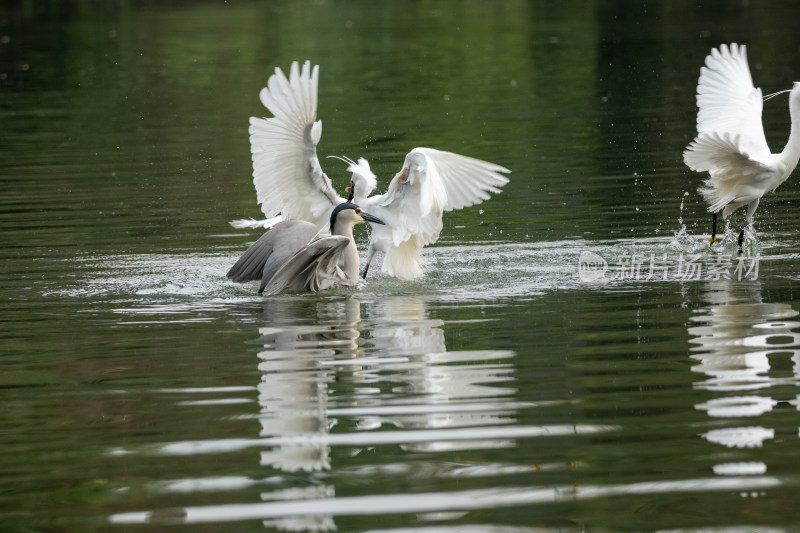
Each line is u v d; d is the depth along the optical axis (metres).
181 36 48.84
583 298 11.63
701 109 15.34
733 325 10.15
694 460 6.97
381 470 6.96
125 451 7.43
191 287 12.77
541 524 6.16
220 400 8.40
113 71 38.66
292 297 12.16
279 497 6.62
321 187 13.63
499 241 14.96
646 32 44.62
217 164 22.42
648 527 6.11
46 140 26.02
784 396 8.07
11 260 14.47
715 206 14.41
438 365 9.18
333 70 38.00
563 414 7.87
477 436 7.50
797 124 14.19
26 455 7.43
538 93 31.44
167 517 6.40
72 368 9.41
